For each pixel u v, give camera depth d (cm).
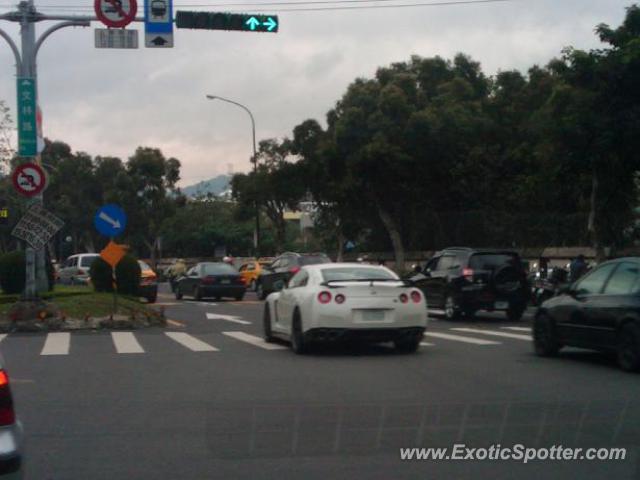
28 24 2003
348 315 1431
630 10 2694
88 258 3628
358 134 4009
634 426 883
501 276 2269
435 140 3962
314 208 5431
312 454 776
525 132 4081
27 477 708
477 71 4594
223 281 3372
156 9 1772
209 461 755
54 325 1959
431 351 1539
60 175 6147
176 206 6269
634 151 2652
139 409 982
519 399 1031
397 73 4325
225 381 1182
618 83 2600
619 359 1267
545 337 1438
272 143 4997
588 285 1370
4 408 525
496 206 4025
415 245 4353
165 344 1677
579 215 3394
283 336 1602
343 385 1141
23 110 2005
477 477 704
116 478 704
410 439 828
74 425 900
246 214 5962
